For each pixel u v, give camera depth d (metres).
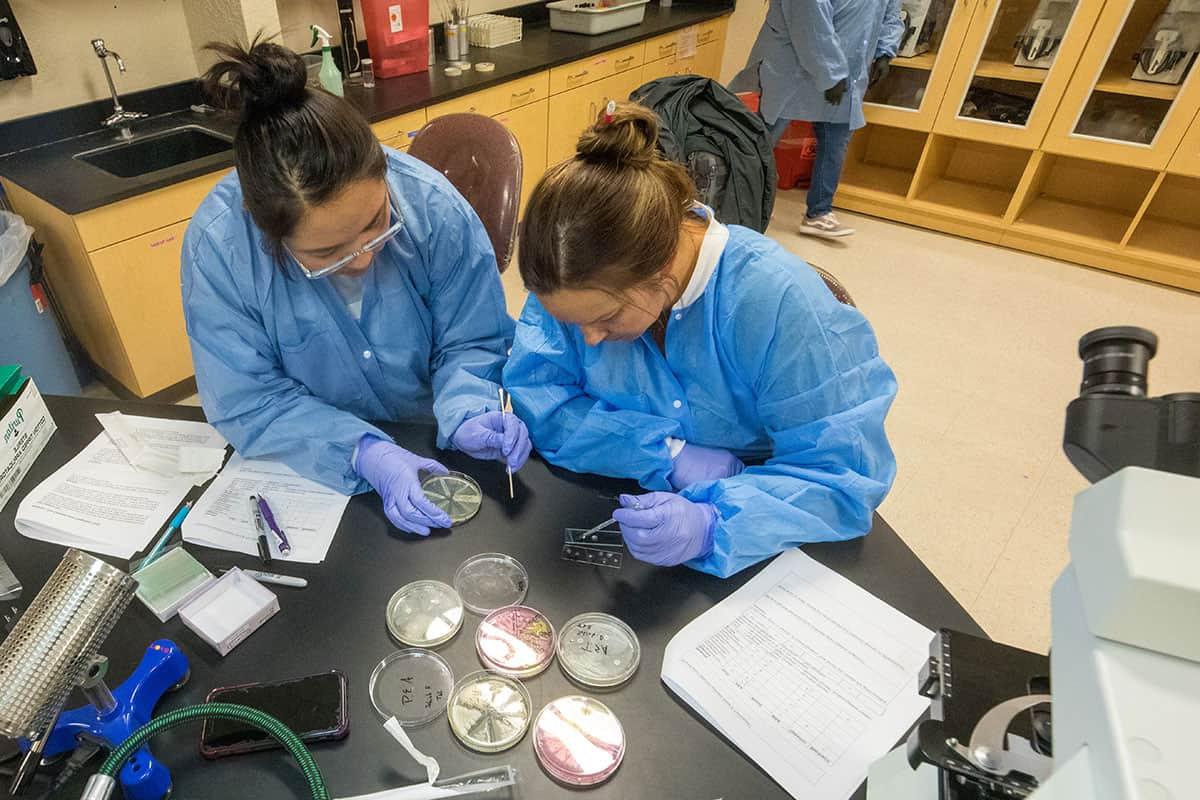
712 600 0.85
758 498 0.90
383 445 1.02
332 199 0.86
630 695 0.75
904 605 0.86
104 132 2.24
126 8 2.19
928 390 2.52
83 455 1.04
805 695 0.75
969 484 2.14
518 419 1.08
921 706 0.74
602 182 0.79
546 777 0.68
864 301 3.06
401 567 0.88
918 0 3.36
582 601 0.85
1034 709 0.55
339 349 1.16
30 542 0.90
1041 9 3.14
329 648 0.78
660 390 1.06
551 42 3.41
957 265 3.38
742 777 0.69
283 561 0.88
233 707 0.66
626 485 1.02
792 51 3.07
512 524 0.95
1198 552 0.31
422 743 0.70
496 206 1.52
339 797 0.65
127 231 1.91
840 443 0.93
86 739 0.68
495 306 1.27
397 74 2.80
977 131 3.38
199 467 1.02
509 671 0.76
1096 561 0.35
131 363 2.10
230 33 2.27
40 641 0.60
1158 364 2.70
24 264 1.89
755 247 0.95
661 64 3.85
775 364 0.94
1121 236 3.36
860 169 4.12
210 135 2.32
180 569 0.85
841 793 0.67
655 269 0.84
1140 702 0.31
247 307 1.07
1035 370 2.64
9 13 1.91
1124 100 3.08
